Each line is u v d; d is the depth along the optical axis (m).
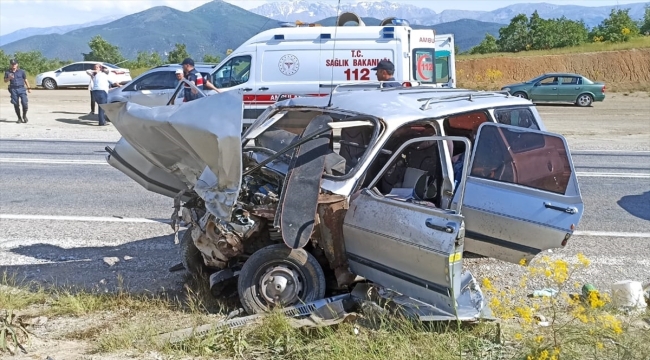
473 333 4.65
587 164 13.23
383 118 5.23
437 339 4.51
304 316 4.79
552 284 6.05
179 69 19.11
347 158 5.48
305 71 14.88
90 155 13.76
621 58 44.59
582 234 7.93
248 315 4.97
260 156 5.51
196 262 5.92
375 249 4.89
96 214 8.72
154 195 9.97
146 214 8.76
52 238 7.54
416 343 4.51
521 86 29.62
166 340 4.50
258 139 5.77
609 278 6.33
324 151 5.04
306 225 4.71
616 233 7.99
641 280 6.28
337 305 4.82
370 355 4.27
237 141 4.60
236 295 5.49
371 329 4.73
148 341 4.56
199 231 5.26
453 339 4.57
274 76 14.96
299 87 14.88
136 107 5.46
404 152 5.70
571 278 6.29
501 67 46.09
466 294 4.88
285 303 4.95
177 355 4.39
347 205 4.99
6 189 10.22
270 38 14.96
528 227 5.06
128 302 5.45
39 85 34.47
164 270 6.44
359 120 5.31
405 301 4.84
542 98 29.39
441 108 5.52
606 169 12.66
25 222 8.24
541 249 5.11
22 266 6.55
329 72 14.82
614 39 53.72
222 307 5.24
